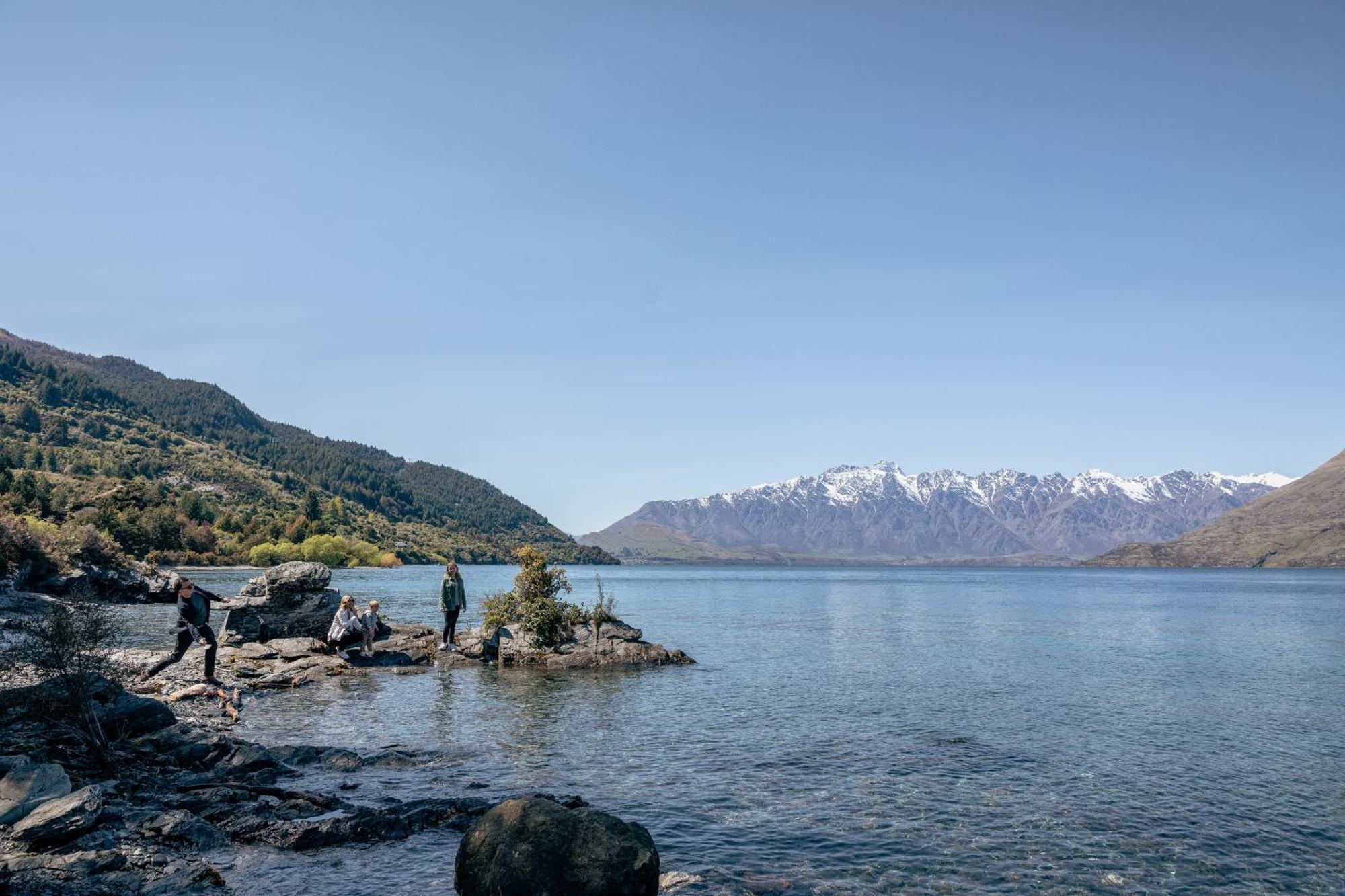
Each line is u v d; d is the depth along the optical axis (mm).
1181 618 76125
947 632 59469
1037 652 45594
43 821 11641
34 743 15781
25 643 16344
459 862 10578
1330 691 31922
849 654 43969
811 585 192875
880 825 15086
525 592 40125
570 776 17812
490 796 15945
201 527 162750
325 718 23766
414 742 20719
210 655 26828
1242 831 15125
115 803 13570
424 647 39031
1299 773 19344
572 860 10180
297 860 12219
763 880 12328
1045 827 15180
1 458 159125
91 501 140625
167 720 19078
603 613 41469
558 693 29031
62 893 9875
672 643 50375
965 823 15320
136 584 76312
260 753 17266
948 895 12000
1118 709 27562
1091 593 147750
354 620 37062
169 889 10453
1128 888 12406
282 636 38688
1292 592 151000
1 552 59938
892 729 23734
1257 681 34594
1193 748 21859
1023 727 24328
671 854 13336
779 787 17422
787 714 25844
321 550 193125
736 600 116438
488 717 24312
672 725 23625
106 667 17172
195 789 14984
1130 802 16828
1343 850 14164
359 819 13477
